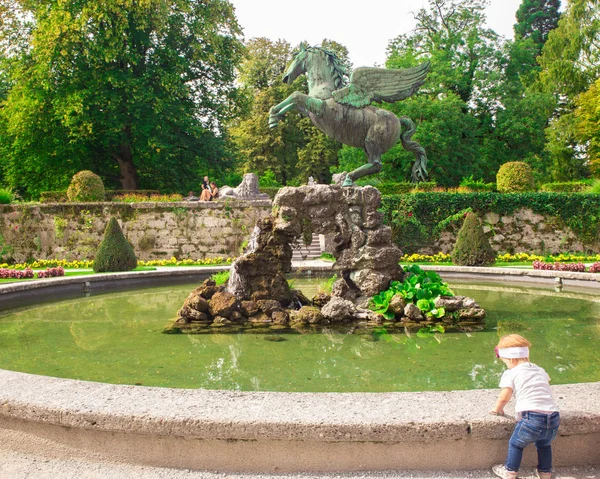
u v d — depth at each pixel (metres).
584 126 32.31
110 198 24.89
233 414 2.93
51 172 28.64
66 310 8.94
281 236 8.04
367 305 7.81
